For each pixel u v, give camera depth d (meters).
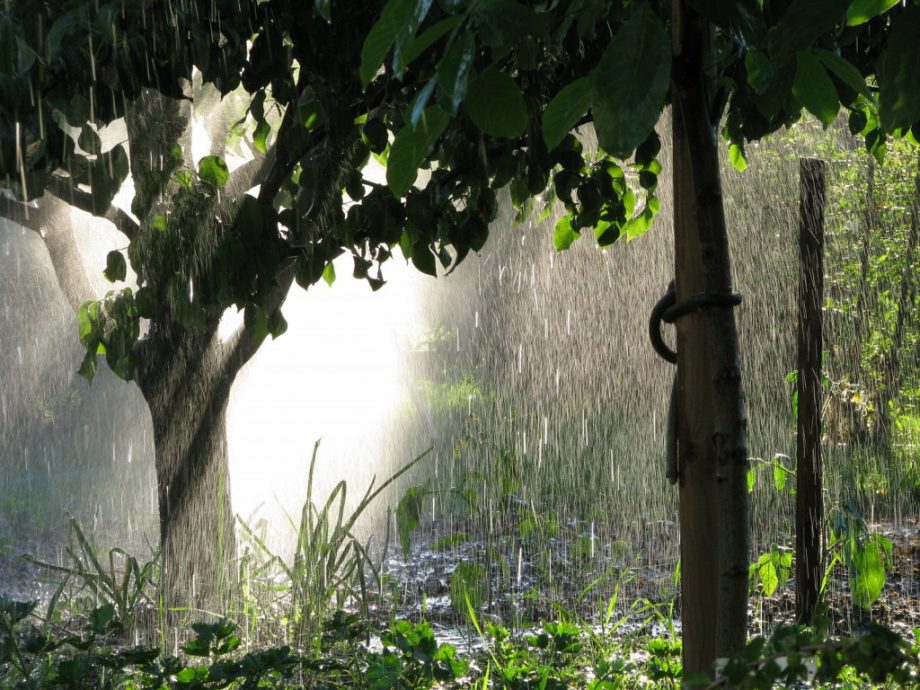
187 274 4.48
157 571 6.12
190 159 5.75
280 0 3.82
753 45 1.59
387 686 3.86
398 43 1.31
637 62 1.42
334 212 4.57
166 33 3.54
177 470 5.74
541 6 2.58
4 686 4.07
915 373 10.85
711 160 2.24
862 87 1.77
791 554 5.70
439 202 4.45
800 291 5.61
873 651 1.52
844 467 9.59
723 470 2.29
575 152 4.55
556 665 4.77
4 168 3.17
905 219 10.86
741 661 1.60
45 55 3.40
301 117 4.23
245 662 3.88
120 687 4.51
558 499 9.04
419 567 7.50
